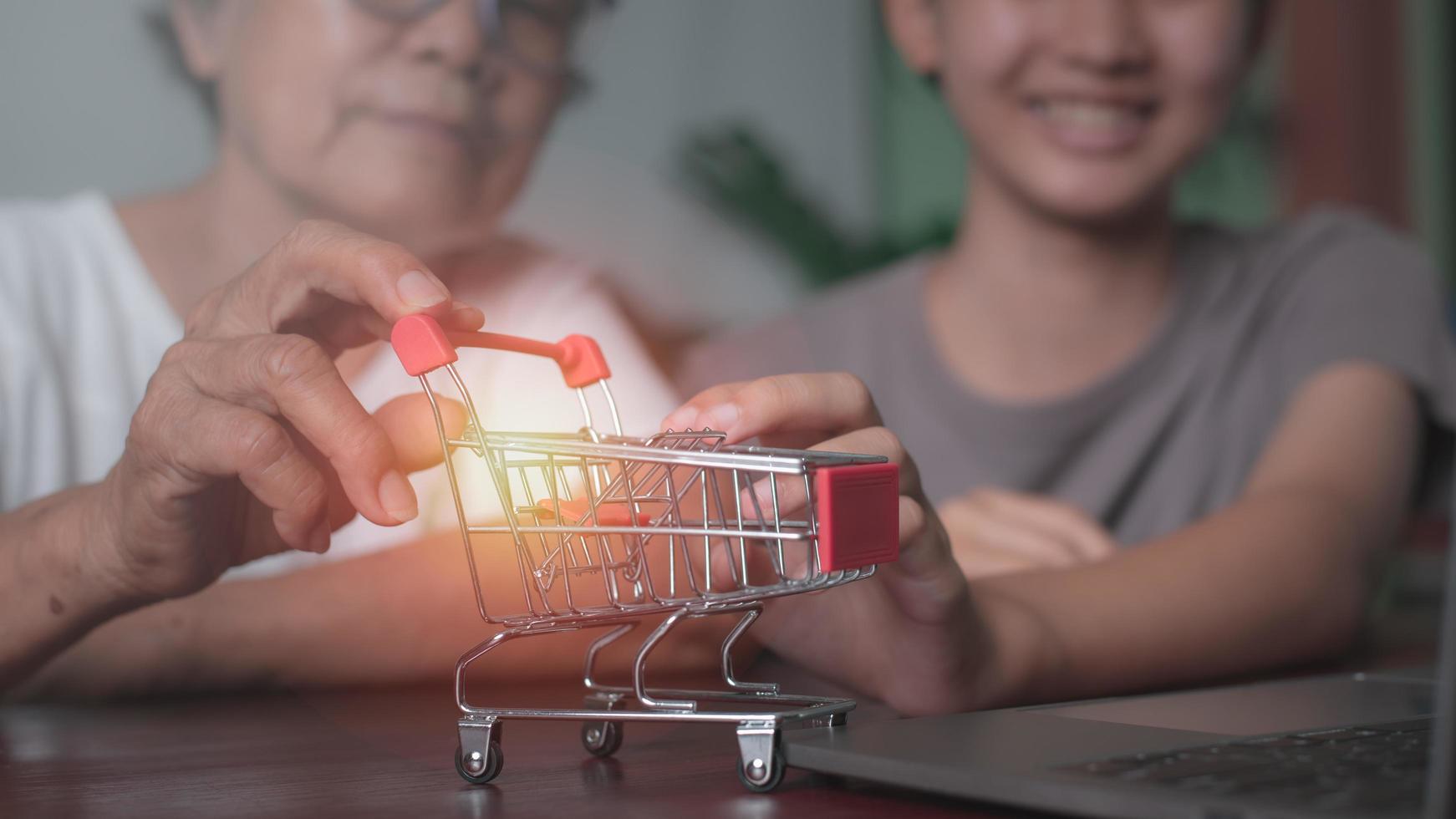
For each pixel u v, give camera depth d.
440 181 1.62
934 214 2.27
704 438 0.63
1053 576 0.99
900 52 1.95
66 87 1.56
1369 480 1.41
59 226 1.54
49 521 0.83
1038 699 0.84
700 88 1.99
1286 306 1.80
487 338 0.65
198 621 1.03
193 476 0.69
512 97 1.70
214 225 1.58
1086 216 1.75
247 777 0.65
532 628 0.60
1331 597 1.14
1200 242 1.92
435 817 0.52
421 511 1.45
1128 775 0.47
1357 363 1.57
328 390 0.64
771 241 2.06
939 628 0.72
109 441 1.53
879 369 1.93
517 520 0.59
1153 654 0.94
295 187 1.57
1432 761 0.39
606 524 0.58
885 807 0.53
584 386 0.68
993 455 1.84
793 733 0.57
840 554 0.54
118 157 1.57
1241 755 0.52
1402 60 2.96
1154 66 1.69
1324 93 2.88
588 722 0.70
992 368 1.90
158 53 1.57
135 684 1.02
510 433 0.59
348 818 0.53
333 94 1.57
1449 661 0.39
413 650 1.09
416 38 1.59
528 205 1.75
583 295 1.79
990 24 1.71
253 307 0.75
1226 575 1.05
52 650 0.86
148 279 1.56
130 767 0.69
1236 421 1.81
